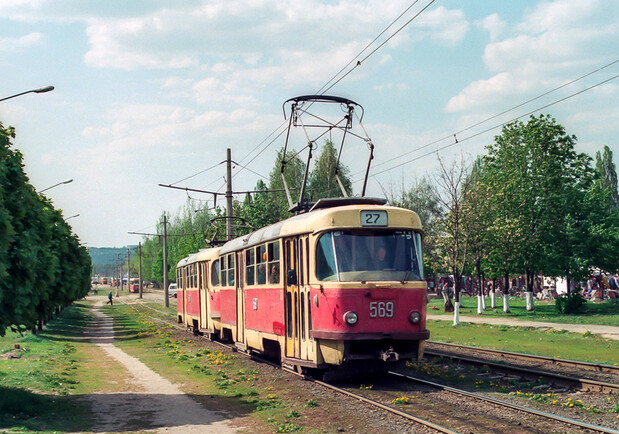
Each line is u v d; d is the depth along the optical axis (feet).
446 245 115.24
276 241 54.60
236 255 69.87
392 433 31.60
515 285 228.43
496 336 86.02
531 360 58.80
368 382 48.14
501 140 142.00
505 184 136.26
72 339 105.29
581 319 106.52
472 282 228.02
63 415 39.47
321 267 46.01
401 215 47.06
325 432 32.58
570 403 36.94
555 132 137.90
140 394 47.44
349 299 44.14
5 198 47.24
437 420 34.04
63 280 94.38
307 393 44.04
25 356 71.41
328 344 45.09
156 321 149.59
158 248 434.71
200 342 90.27
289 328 51.62
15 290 45.39
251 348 64.59
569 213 138.51
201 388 49.47
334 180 205.98
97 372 60.34
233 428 35.06
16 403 40.16
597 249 135.74
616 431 29.32
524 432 30.66
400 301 44.88
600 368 51.24
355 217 46.14
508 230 126.11
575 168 140.26
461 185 120.57
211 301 87.92
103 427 36.11
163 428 35.65
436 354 63.26
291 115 64.34
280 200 207.31
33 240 48.83
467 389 44.01
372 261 45.52
